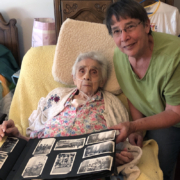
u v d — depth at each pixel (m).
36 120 1.22
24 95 1.36
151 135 1.27
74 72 1.19
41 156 0.81
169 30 1.66
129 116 1.29
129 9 0.81
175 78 0.88
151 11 1.66
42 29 1.77
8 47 1.97
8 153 0.83
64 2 1.67
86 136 0.88
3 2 1.96
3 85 1.61
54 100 1.21
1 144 0.88
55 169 0.74
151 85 1.00
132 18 0.83
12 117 1.35
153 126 0.91
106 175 0.69
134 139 1.10
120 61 1.12
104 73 1.17
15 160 0.82
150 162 0.95
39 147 0.86
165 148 1.20
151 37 0.94
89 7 1.68
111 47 1.25
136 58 0.98
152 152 1.04
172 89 0.90
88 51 1.25
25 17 2.02
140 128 0.91
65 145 0.85
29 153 0.84
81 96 1.17
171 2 1.68
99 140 0.82
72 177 0.69
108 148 0.76
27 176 0.73
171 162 1.26
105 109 1.12
